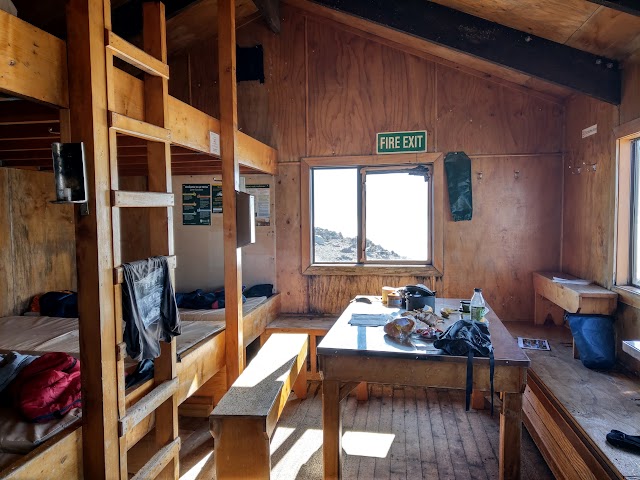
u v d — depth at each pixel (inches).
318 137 173.6
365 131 170.2
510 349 84.7
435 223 167.0
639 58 106.2
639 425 83.6
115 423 74.6
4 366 84.1
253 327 148.8
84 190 69.2
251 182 178.4
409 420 130.0
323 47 172.2
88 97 69.7
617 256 118.3
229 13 126.0
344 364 86.7
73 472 70.7
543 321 156.9
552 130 159.0
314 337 158.2
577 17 103.7
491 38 122.5
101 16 71.6
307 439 120.4
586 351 113.5
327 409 88.9
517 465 81.1
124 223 186.2
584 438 81.6
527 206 161.9
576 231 145.8
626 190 117.0
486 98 162.2
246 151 140.6
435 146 165.9
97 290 71.2
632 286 116.0
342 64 171.2
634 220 116.5
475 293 110.9
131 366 96.7
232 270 129.0
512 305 164.6
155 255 92.2
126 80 84.1
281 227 178.2
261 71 176.2
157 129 88.0
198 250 181.6
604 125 125.0
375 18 129.2
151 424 93.6
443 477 100.8
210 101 179.3
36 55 63.6
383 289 134.5
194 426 129.3
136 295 79.5
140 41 143.6
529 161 160.9
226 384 131.3
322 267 175.0
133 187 185.5
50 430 70.2
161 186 91.7
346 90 171.2
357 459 108.7
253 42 176.7
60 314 147.0
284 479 101.9
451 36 124.9
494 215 163.9
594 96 117.4
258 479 81.9
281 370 106.0
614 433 78.2
